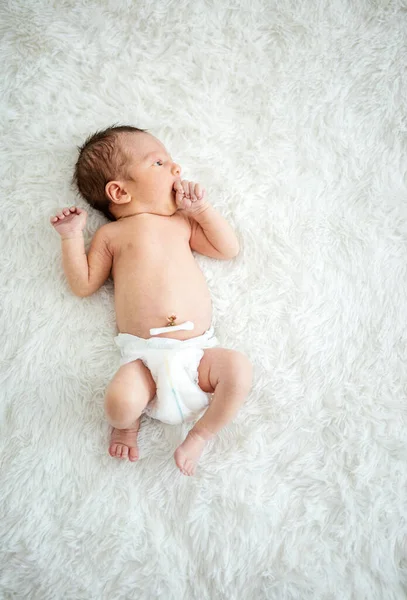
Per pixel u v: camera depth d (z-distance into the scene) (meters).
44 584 1.37
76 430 1.48
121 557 1.39
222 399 1.37
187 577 1.39
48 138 1.66
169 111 1.71
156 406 1.41
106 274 1.56
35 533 1.40
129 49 1.74
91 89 1.71
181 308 1.46
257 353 1.55
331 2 1.76
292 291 1.60
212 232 1.54
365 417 1.52
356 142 1.72
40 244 1.59
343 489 1.46
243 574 1.39
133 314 1.47
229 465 1.46
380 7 1.76
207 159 1.68
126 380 1.36
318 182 1.68
